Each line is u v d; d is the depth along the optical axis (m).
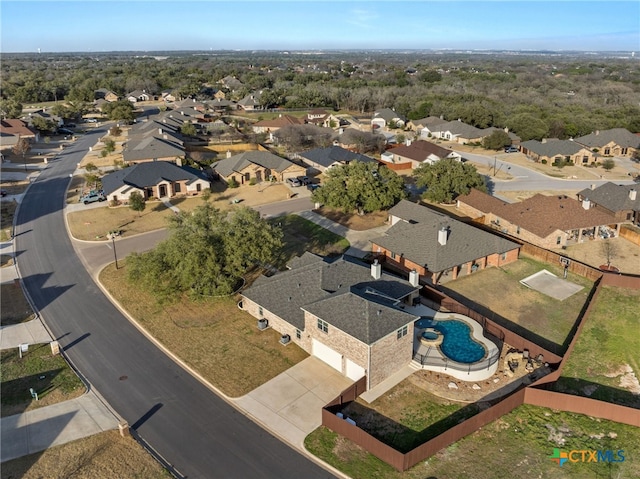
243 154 92.00
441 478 27.48
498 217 65.69
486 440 30.30
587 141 111.12
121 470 27.78
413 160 98.12
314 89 183.12
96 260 56.19
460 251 52.03
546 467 28.47
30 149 114.56
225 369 36.84
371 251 58.75
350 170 71.50
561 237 59.19
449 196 74.00
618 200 67.06
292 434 30.66
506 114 141.25
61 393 34.34
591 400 32.25
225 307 45.38
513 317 44.78
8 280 51.47
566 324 43.62
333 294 38.59
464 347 38.25
